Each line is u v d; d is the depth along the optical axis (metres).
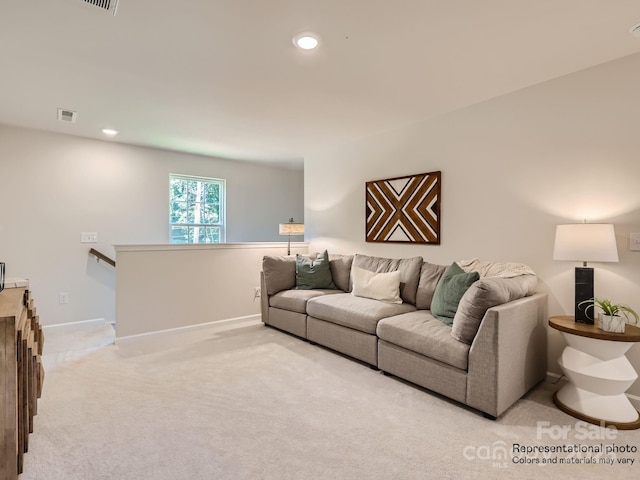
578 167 2.48
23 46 2.10
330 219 4.64
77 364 2.89
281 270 4.06
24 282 2.20
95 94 2.83
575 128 2.49
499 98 2.91
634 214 2.25
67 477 1.56
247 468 1.63
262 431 1.93
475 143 3.09
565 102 2.54
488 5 1.74
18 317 1.54
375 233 4.00
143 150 4.55
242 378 2.63
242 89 2.75
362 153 4.18
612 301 2.34
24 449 1.70
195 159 5.02
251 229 5.66
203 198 5.20
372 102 3.04
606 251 2.11
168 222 4.77
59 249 3.96
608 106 2.34
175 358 3.05
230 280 4.23
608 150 2.35
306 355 3.14
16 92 2.79
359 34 1.99
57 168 3.94
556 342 2.60
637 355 2.23
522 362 2.27
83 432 1.90
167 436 1.87
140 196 4.52
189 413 2.11
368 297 3.35
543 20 1.86
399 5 1.73
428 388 2.38
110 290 4.29
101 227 4.23
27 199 3.77
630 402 2.22
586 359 2.11
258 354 3.16
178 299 3.84
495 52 2.20
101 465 1.64
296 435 1.89
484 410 2.07
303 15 1.81
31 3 1.69
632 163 2.25
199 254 3.99
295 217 6.24
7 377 1.42
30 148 3.78
